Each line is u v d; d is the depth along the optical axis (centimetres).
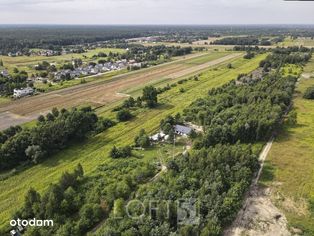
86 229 5841
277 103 12281
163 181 7025
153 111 12569
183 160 7662
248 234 5809
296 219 6253
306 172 7969
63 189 6881
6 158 8138
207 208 6066
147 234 5388
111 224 5738
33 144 8638
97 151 9150
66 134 9400
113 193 6612
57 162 8519
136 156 8762
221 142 9188
